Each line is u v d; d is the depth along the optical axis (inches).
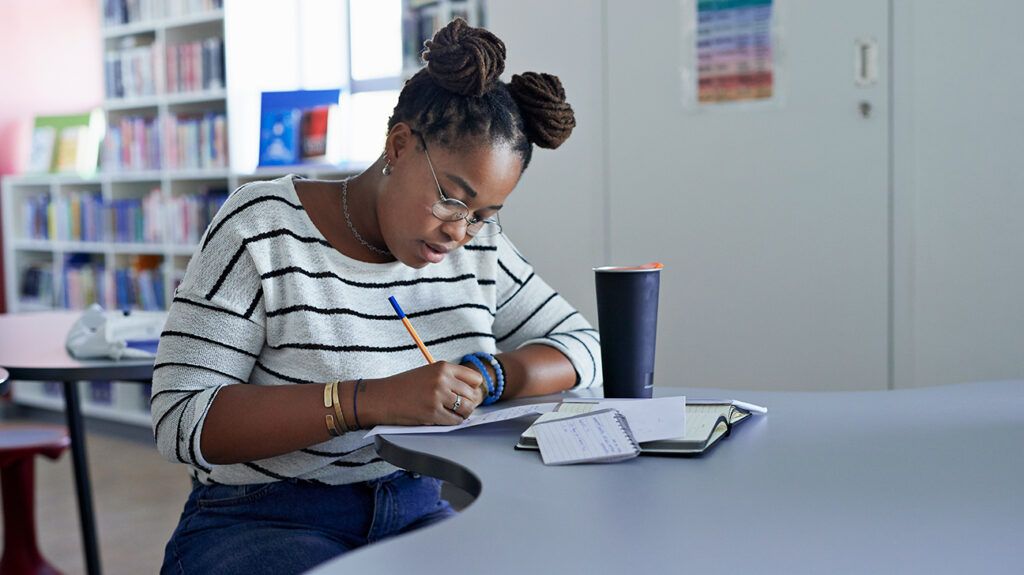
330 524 61.6
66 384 113.6
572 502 41.0
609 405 55.9
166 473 182.1
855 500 40.8
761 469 45.8
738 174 125.0
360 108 196.7
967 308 113.2
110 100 222.8
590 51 134.0
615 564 33.8
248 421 54.5
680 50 127.4
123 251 220.5
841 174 118.7
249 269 59.3
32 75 247.4
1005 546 35.2
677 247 129.7
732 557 34.4
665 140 129.5
